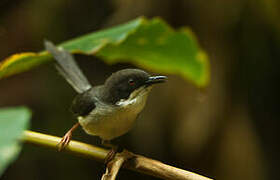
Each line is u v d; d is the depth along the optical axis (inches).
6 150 86.6
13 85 539.2
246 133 434.3
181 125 432.5
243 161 423.2
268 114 507.8
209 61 436.8
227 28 438.0
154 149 466.9
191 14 434.0
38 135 177.8
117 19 439.2
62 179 531.5
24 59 209.0
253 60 458.9
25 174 513.0
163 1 433.1
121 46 246.1
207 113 427.8
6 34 532.4
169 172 181.2
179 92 442.9
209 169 430.9
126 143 507.2
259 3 430.9
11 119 92.5
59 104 540.4
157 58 260.2
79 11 544.4
